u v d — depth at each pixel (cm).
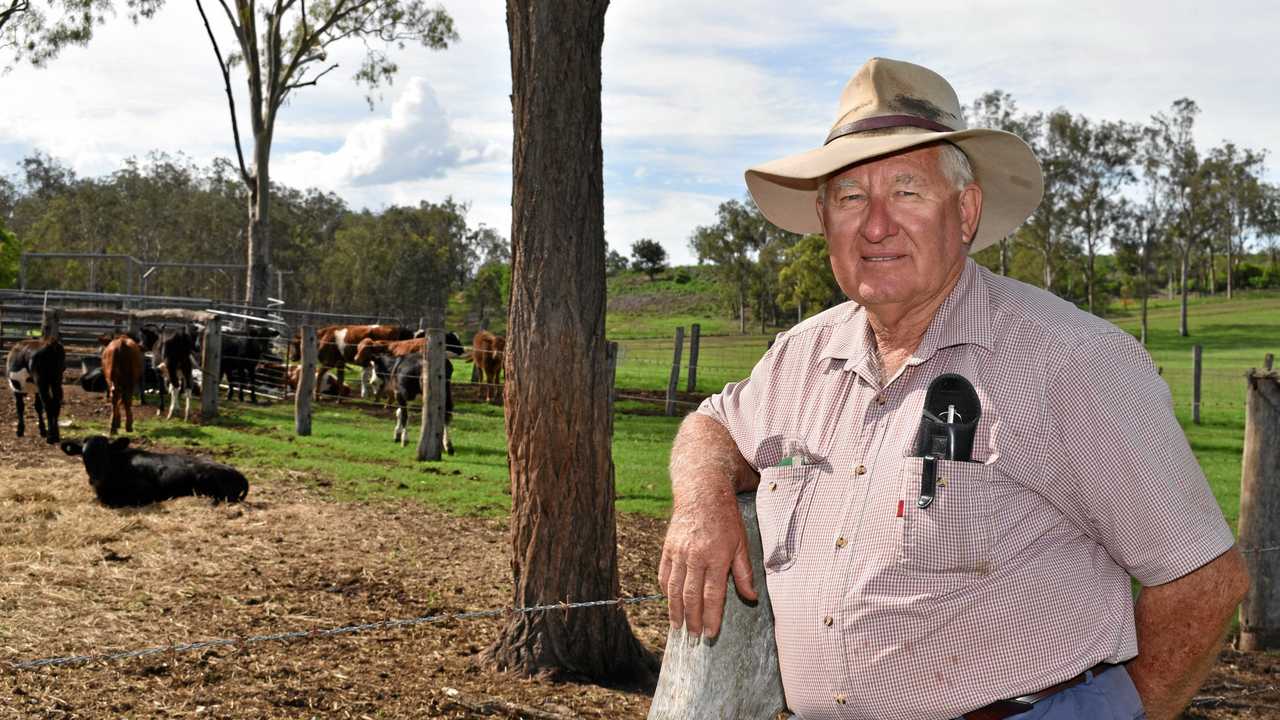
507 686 502
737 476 205
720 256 8219
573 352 510
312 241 8219
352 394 2042
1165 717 180
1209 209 6875
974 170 205
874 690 178
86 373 1738
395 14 3294
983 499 170
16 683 464
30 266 7388
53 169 8681
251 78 3169
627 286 11369
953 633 171
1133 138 6344
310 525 836
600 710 477
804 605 186
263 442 1327
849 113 198
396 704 471
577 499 520
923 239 185
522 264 511
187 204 7838
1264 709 489
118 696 458
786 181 226
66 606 588
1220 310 8419
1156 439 164
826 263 6125
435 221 8312
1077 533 175
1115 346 169
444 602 644
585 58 501
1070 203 6419
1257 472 562
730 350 3922
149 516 827
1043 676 168
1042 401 169
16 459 1118
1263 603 566
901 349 190
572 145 501
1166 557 165
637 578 737
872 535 178
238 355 1812
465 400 1914
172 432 1386
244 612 603
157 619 579
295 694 475
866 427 185
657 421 1706
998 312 179
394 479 1082
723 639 204
